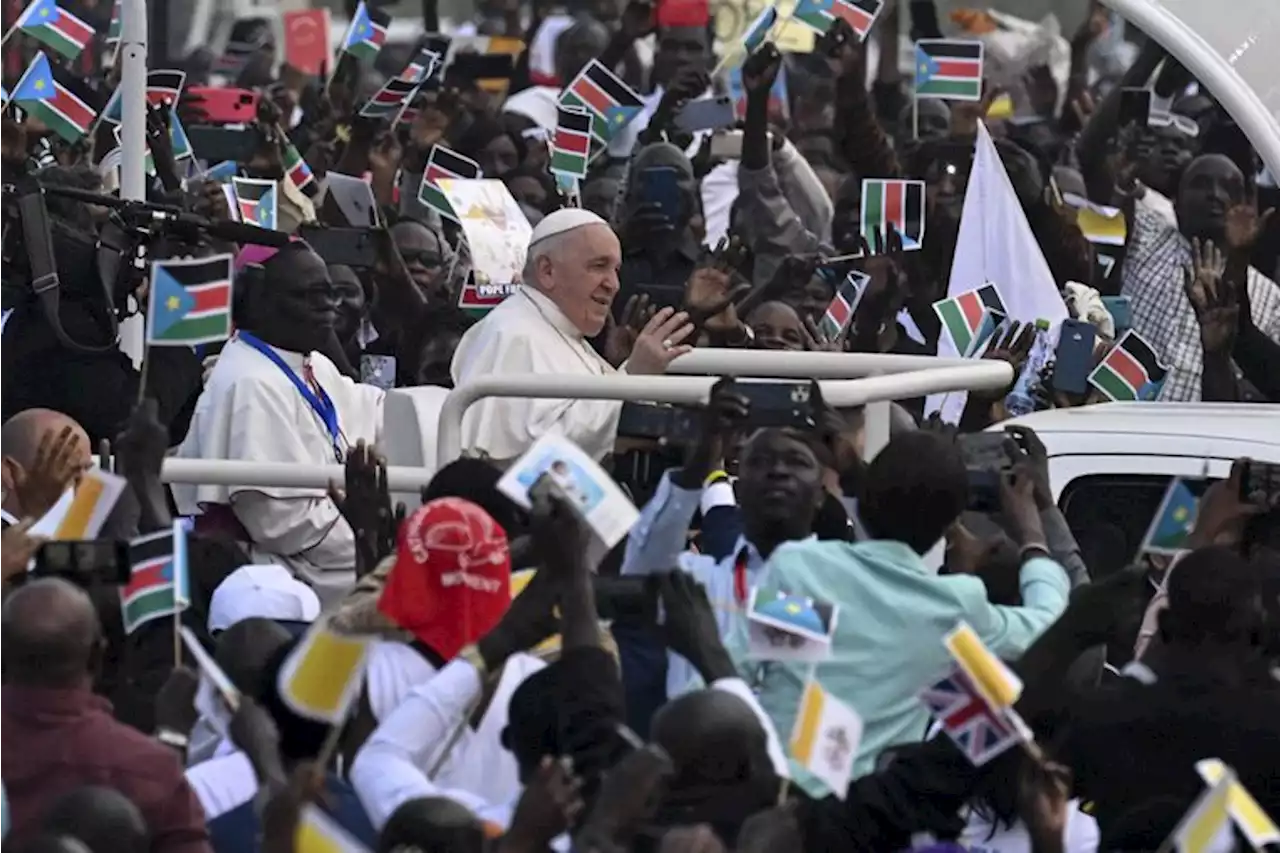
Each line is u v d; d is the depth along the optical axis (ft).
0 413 104.01
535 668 68.69
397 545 69.72
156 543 68.03
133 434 74.79
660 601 68.64
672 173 125.59
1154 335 131.64
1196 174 132.46
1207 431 96.68
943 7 172.96
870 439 83.25
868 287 123.95
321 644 62.69
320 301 100.37
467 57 163.63
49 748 63.36
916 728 71.77
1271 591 76.89
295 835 57.93
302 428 99.81
